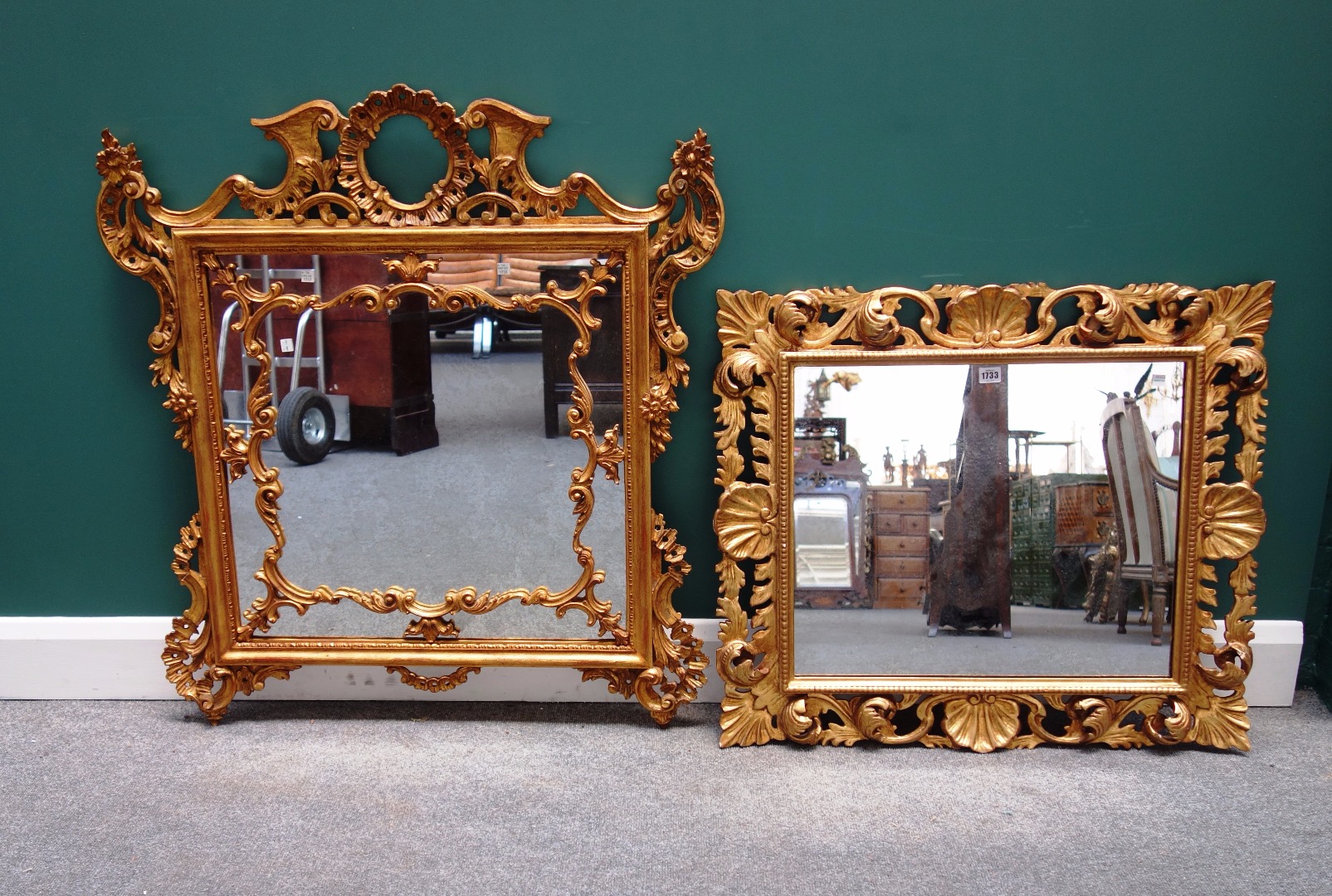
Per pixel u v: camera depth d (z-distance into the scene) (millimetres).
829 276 2500
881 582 2480
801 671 2510
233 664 2570
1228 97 2381
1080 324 2412
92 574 2719
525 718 2635
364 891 1973
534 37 2393
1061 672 2484
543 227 2373
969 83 2395
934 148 2428
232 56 2414
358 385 2484
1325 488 2590
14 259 2537
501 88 2416
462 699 2723
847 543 2475
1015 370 2426
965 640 2488
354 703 2717
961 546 2467
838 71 2396
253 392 2471
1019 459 2449
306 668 2709
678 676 2553
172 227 2391
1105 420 2430
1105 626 2479
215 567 2537
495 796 2283
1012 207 2451
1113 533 2455
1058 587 2473
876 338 2404
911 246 2477
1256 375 2406
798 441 2455
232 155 2463
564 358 2453
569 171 2453
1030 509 2457
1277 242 2447
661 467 2613
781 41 2385
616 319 2424
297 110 2340
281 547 2553
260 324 2457
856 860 2055
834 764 2424
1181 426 2428
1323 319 2492
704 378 2559
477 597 2559
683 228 2387
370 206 2385
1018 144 2418
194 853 2086
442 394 2480
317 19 2395
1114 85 2383
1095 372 2422
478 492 2521
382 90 2387
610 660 2553
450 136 2352
